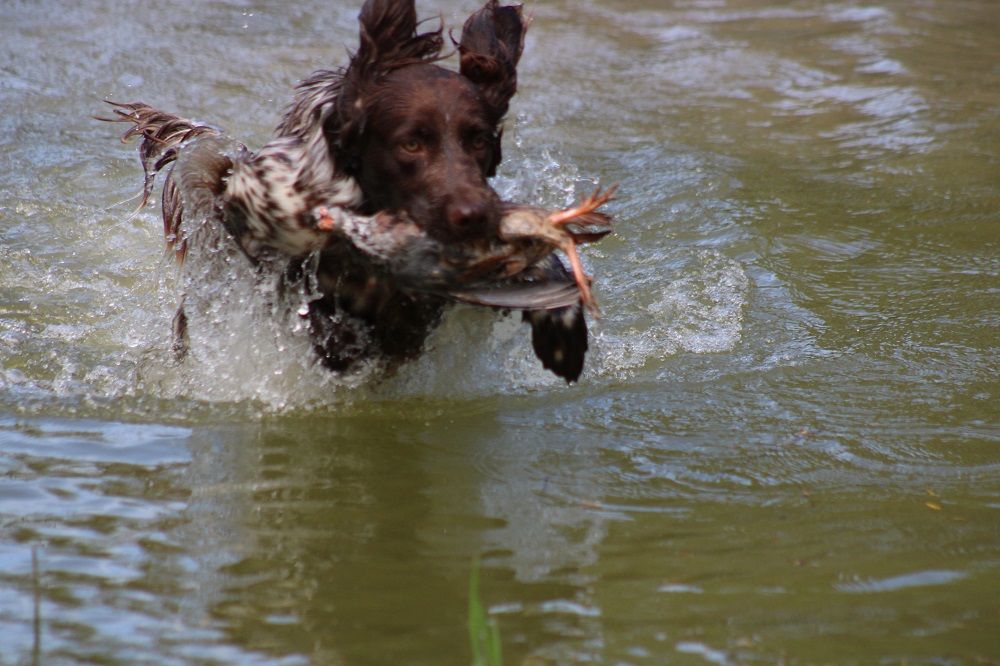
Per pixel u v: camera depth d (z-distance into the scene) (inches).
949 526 375.9
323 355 483.8
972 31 1175.6
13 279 597.9
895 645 306.8
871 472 417.7
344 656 301.1
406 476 414.6
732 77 1013.2
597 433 451.2
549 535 370.3
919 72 1023.6
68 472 410.9
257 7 1190.3
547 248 399.2
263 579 341.1
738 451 434.3
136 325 553.3
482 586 337.7
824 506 391.5
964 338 538.9
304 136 451.2
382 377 492.7
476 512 386.6
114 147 795.4
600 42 1117.1
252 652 303.1
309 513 384.5
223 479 409.1
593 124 874.8
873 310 570.3
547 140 824.9
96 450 430.3
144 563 349.4
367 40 431.8
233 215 466.0
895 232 671.8
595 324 550.9
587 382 499.8
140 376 497.7
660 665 297.0
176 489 400.8
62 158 768.9
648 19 1214.9
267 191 446.3
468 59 443.5
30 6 1145.4
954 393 484.7
